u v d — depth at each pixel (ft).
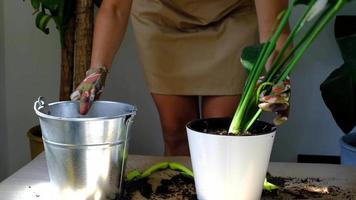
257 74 2.16
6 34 5.32
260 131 2.31
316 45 5.16
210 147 2.20
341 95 4.45
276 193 2.56
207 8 3.78
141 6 3.94
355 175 2.86
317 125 5.40
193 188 2.63
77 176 2.29
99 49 2.90
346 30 4.76
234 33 3.76
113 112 2.59
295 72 5.28
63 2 4.29
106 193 2.37
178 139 4.30
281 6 2.62
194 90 3.95
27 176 2.77
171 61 3.92
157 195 2.54
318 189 2.62
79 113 2.55
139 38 4.01
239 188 2.25
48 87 5.47
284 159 5.53
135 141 5.63
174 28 3.90
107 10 2.97
